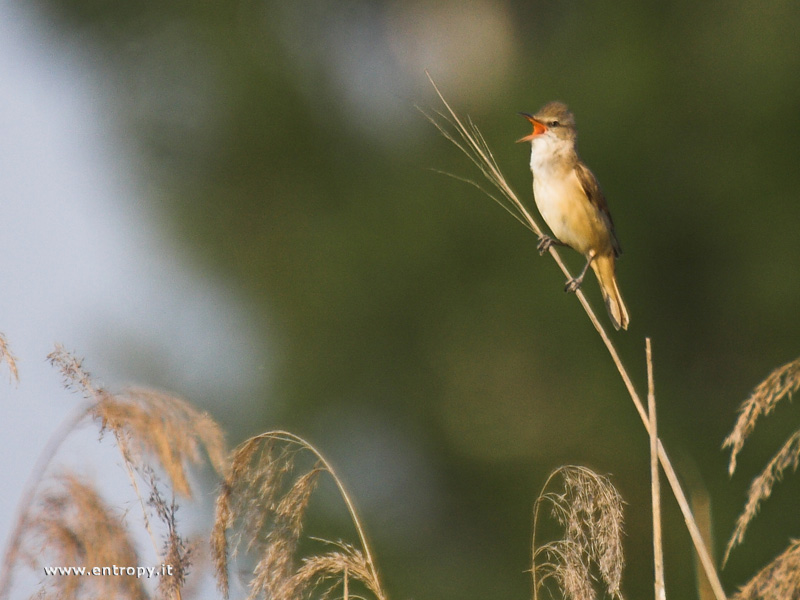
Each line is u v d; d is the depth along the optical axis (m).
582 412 13.80
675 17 14.59
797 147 14.12
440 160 14.49
